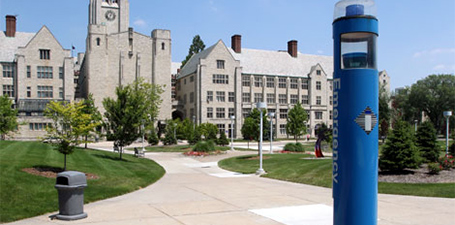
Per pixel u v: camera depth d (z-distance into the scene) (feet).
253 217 33.40
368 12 20.75
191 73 253.85
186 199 42.63
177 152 137.69
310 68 290.15
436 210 36.50
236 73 253.85
